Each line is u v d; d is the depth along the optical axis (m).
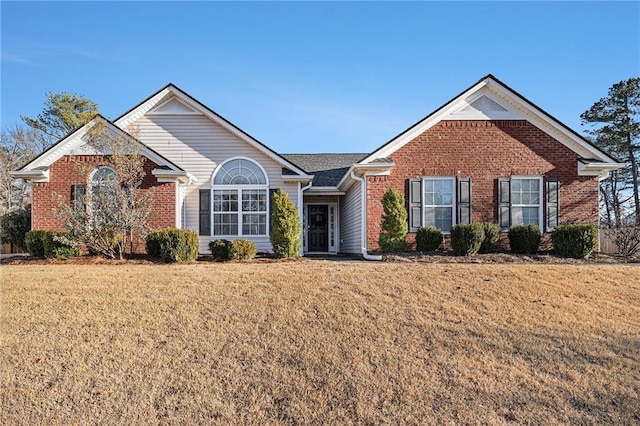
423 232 15.77
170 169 16.44
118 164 14.91
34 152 40.00
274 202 16.09
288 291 9.46
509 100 16.73
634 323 8.37
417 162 16.58
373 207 16.42
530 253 15.51
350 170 17.02
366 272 11.17
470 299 9.21
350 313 8.36
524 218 16.64
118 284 10.09
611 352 7.17
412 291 9.60
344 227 21.36
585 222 16.67
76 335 7.50
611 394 6.09
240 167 18.23
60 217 14.58
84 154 16.52
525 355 7.00
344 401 5.87
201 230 17.94
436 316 8.32
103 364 6.66
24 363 6.70
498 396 5.98
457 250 15.03
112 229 14.56
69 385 6.20
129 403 5.85
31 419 5.61
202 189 18.11
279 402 5.87
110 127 16.23
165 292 9.47
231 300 8.95
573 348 7.26
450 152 16.64
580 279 10.83
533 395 6.01
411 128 16.52
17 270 11.98
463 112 16.72
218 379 6.34
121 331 7.63
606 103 37.25
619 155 38.09
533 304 9.07
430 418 5.55
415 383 6.22
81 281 10.36
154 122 18.31
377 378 6.33
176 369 6.56
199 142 18.28
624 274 11.48
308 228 22.14
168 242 14.05
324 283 10.07
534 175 16.66
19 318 8.12
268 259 15.34
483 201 16.61
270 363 6.71
